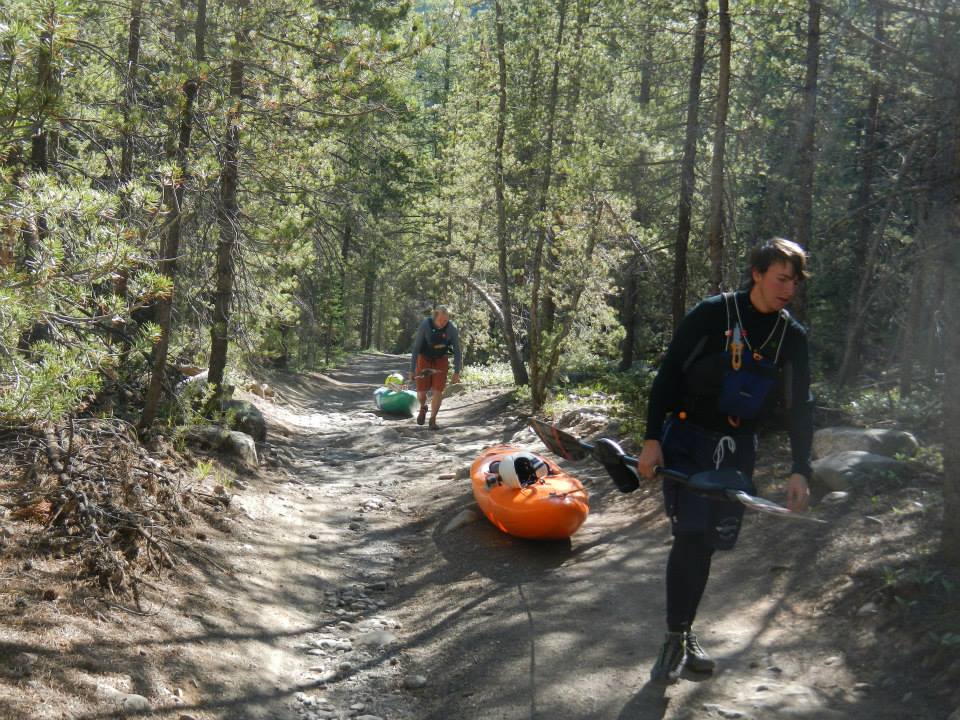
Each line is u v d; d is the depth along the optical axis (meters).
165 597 5.43
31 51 4.77
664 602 5.79
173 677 4.46
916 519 6.02
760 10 12.93
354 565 7.39
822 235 11.68
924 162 9.45
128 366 9.10
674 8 14.20
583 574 6.59
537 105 18.22
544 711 4.38
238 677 4.77
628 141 15.59
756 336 3.94
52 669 4.04
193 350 10.87
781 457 8.32
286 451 12.28
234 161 9.34
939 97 7.76
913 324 11.48
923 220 9.80
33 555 5.14
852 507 6.60
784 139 14.69
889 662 4.39
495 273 24.78
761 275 3.87
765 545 6.36
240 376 15.21
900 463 7.09
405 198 26.52
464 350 27.27
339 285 26.45
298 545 7.61
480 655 5.22
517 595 6.24
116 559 5.30
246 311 10.70
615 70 17.61
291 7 9.24
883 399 10.28
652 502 8.26
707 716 4.09
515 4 18.97
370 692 4.93
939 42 7.23
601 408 13.12
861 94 13.41
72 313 5.50
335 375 33.78
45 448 5.97
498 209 20.03
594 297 18.56
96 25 8.48
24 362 4.94
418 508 9.32
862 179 13.41
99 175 7.73
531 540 7.66
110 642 4.55
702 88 15.06
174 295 9.17
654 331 23.75
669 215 18.05
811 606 5.25
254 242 10.10
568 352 20.42
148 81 8.64
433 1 12.09
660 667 4.42
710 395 4.03
